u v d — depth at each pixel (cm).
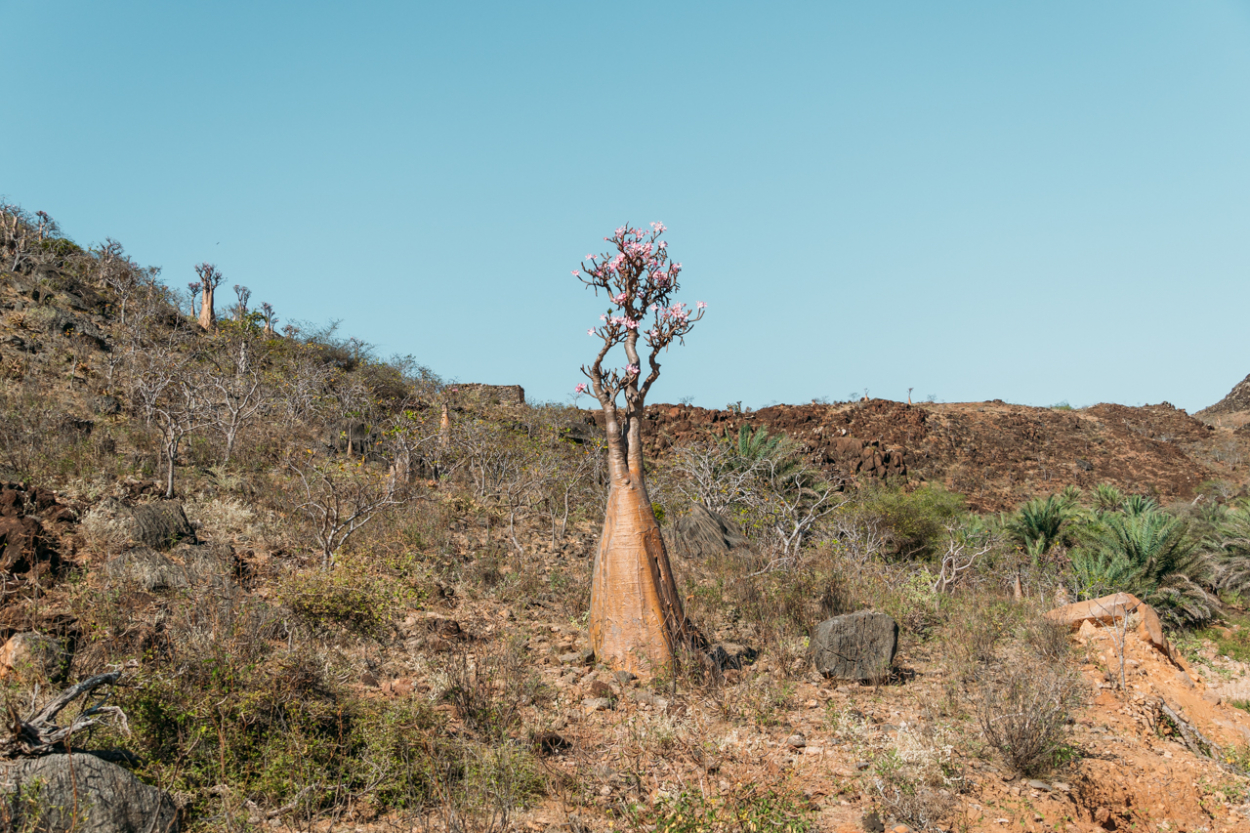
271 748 491
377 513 1211
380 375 2498
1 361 1623
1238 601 2095
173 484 1147
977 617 1076
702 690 730
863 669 812
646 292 834
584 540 1404
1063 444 4578
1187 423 5462
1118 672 932
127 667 531
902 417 4331
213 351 2127
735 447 2217
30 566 736
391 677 695
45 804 370
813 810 535
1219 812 659
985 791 591
